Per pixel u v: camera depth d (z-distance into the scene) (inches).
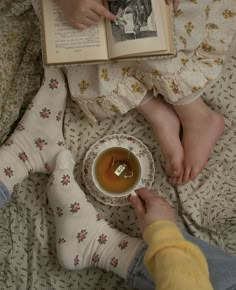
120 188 36.4
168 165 36.6
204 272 26.7
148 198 35.0
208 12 33.3
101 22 31.1
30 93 37.8
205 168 37.2
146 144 38.0
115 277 36.4
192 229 36.6
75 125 38.1
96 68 33.4
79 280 36.5
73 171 36.9
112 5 30.6
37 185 37.3
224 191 37.0
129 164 36.9
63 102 37.0
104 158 36.7
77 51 31.2
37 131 36.3
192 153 36.0
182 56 32.9
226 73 37.8
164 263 25.9
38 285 35.9
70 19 30.8
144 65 32.2
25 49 38.0
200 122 35.9
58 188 34.9
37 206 36.9
